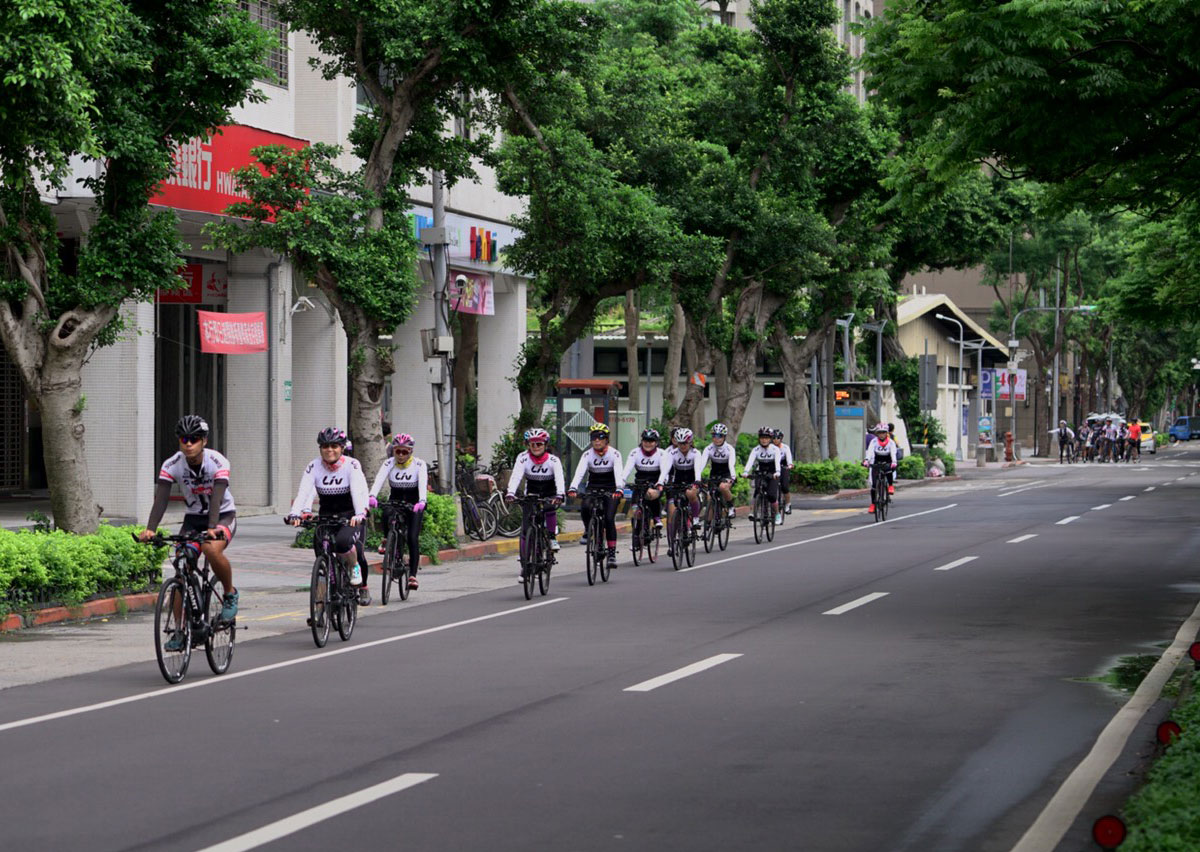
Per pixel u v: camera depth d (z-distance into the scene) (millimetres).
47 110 18609
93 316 22078
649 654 16391
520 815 9188
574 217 34312
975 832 8820
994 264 100562
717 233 43500
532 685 14305
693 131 45375
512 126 35469
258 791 9852
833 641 17328
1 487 41844
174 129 23094
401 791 9844
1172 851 7426
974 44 17703
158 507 15250
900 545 32438
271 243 28734
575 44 30203
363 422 30188
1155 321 57656
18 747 11422
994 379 98062
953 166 20188
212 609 15367
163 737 11789
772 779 10203
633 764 10672
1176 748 9750
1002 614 19906
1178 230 46812
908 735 11742
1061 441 97188
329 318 41031
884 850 8438
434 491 33656
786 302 53188
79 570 20531
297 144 38250
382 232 29797
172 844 8531
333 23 29656
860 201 51906
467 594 23906
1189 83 18531
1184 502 48094
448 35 28156
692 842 8562
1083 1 17359
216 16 22891
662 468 28484
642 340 76562
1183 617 19484
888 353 80062
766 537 34812
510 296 50750
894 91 19250
